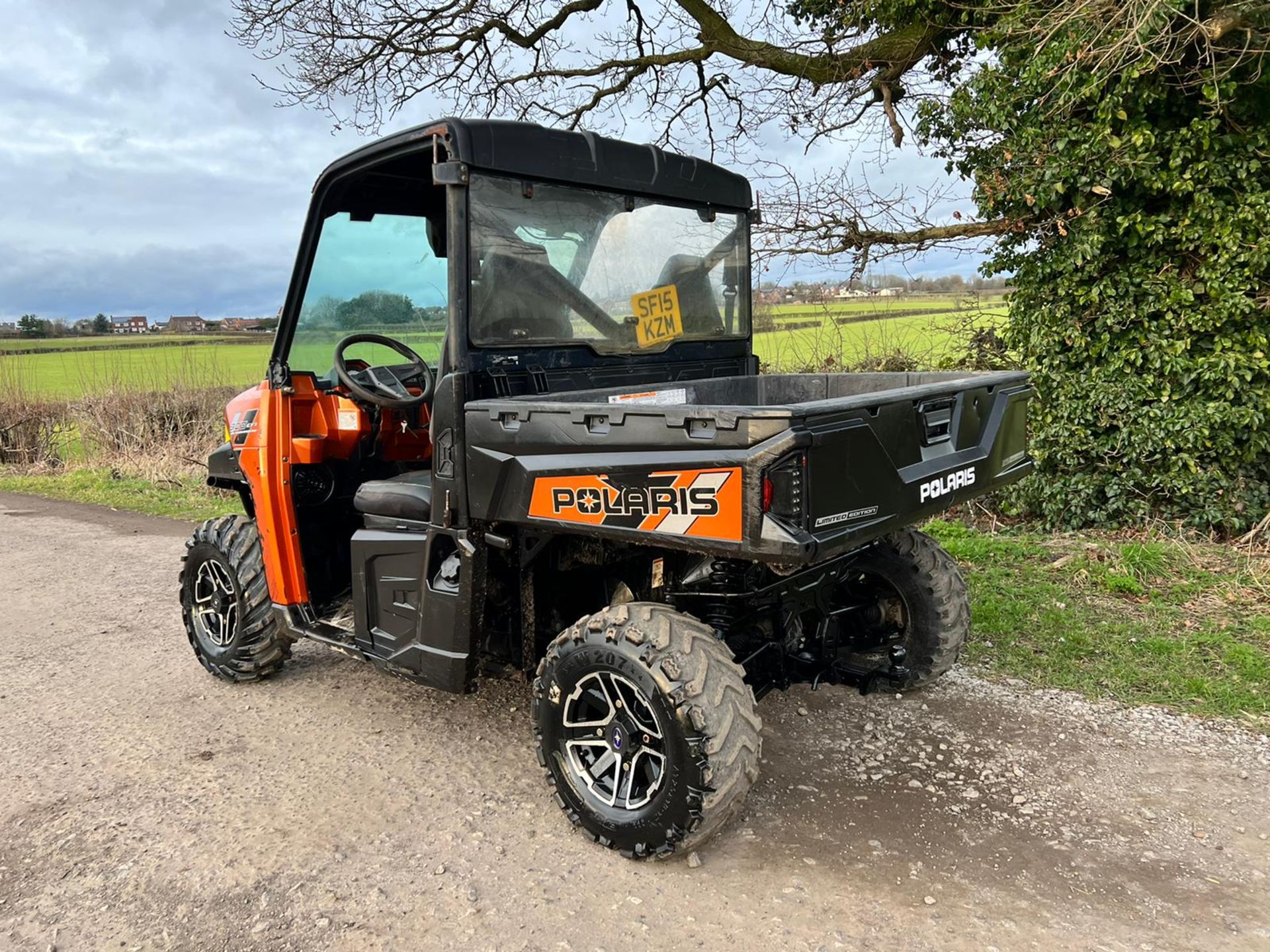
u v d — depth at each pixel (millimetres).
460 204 2723
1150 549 5367
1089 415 6406
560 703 2666
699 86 9984
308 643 4668
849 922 2291
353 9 9469
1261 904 2344
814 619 3484
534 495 2586
